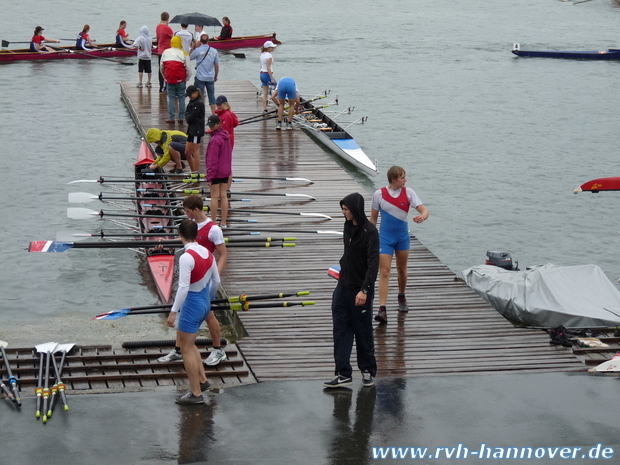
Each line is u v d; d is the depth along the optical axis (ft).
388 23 151.12
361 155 62.13
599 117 80.69
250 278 34.73
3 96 83.82
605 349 27.50
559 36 136.98
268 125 68.33
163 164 49.73
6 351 26.23
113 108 79.36
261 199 47.44
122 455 20.01
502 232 49.88
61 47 108.68
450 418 22.22
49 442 20.53
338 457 20.11
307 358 26.48
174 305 21.89
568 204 55.26
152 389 24.21
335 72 102.27
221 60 110.01
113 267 41.11
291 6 176.35
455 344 27.76
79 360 25.76
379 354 26.84
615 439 21.13
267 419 22.04
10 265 40.83
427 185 58.80
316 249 38.93
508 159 65.82
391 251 28.99
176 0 180.96
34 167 59.26
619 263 45.42
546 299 34.86
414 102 86.22
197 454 20.12
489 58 114.93
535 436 21.26
